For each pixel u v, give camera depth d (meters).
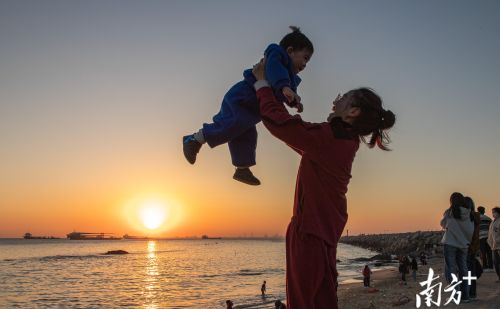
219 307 29.27
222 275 57.31
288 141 2.46
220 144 2.80
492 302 9.05
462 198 9.23
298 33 2.77
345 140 2.54
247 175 3.04
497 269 11.41
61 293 41.06
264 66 2.63
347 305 15.84
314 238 2.45
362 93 2.67
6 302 35.66
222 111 2.85
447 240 9.30
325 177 2.49
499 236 11.20
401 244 85.06
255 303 29.34
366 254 98.12
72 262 91.88
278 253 140.88
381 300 15.62
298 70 2.79
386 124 2.74
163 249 185.50
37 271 68.19
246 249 183.88
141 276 57.97
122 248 197.75
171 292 39.56
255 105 2.77
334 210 2.51
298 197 2.54
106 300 35.56
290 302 2.50
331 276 2.49
